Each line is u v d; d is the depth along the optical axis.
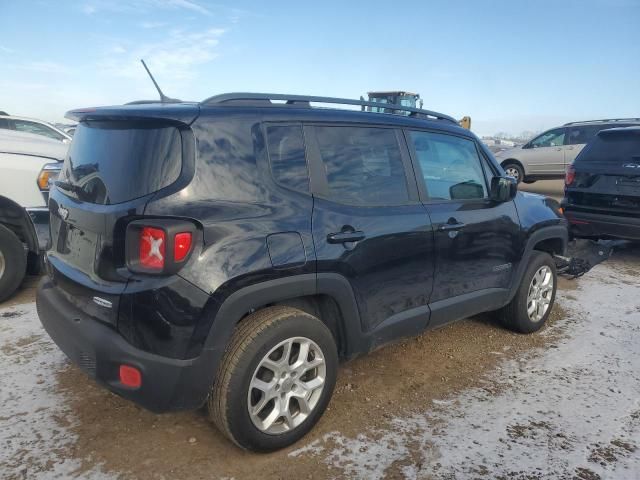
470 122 16.53
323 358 2.73
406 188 3.25
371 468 2.57
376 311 3.02
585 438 2.87
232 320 2.36
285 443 2.66
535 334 4.38
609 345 4.17
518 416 3.07
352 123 3.04
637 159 6.16
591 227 6.55
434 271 3.33
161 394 2.27
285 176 2.65
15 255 4.58
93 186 2.50
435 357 3.87
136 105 2.61
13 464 2.50
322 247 2.65
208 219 2.30
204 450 2.67
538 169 14.12
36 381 3.30
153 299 2.20
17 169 4.55
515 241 3.99
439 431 2.90
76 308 2.54
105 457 2.58
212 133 2.42
